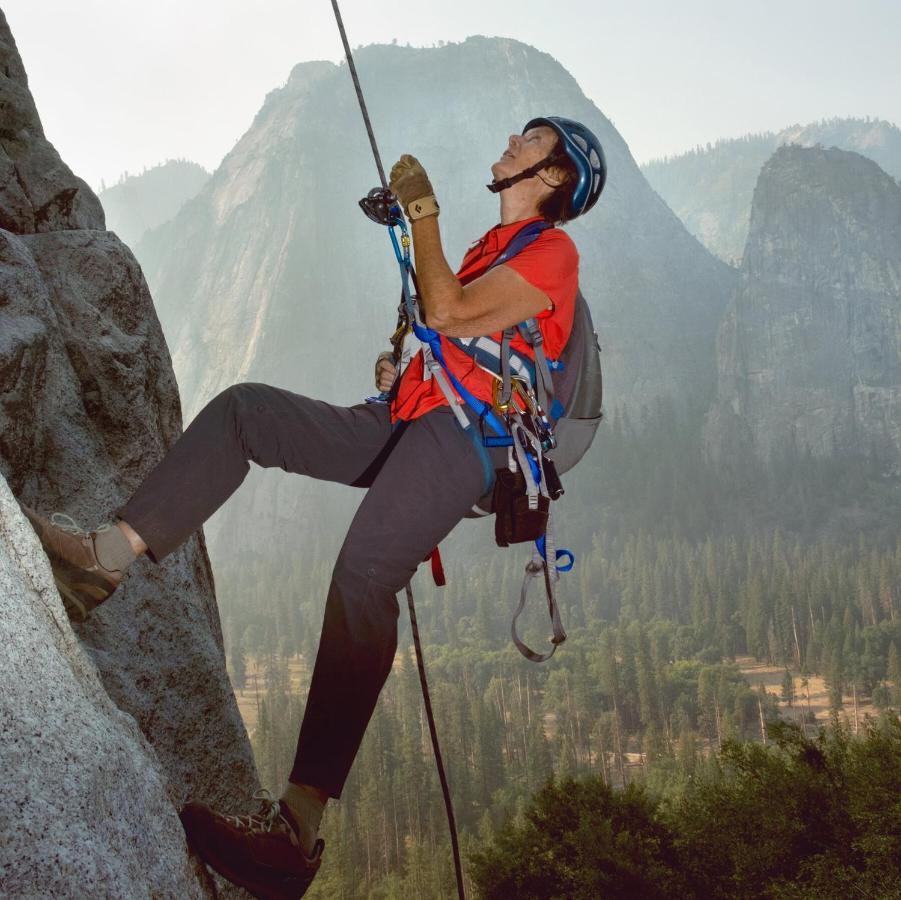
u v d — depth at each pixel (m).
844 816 17.44
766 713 146.38
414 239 2.37
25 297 3.48
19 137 4.39
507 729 148.12
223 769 3.60
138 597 3.47
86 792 1.74
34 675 1.78
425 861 85.94
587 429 2.66
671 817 20.70
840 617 197.75
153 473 2.37
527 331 2.51
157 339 4.32
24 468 3.33
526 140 2.72
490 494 2.54
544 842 20.77
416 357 2.53
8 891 1.50
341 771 2.41
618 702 156.88
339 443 2.53
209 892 2.45
